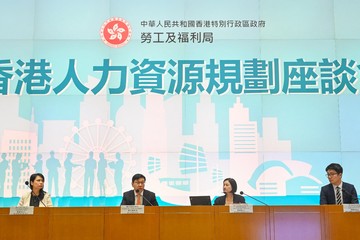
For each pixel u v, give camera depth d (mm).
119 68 6398
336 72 6414
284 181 6234
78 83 6363
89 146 6254
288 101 6363
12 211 3842
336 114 6344
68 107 6312
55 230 3820
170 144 6281
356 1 6523
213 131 6312
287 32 6484
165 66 6418
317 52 6453
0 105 6281
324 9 6520
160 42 6457
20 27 6438
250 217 3867
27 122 6270
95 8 6496
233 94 6375
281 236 3840
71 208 3855
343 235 3828
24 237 3809
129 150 6262
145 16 6496
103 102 6332
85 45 6438
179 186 6215
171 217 3867
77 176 6195
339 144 6301
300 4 6535
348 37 6473
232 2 6527
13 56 6395
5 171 6160
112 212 3865
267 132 6312
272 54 6449
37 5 6477
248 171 6242
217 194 6199
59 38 6438
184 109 6344
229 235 3846
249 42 6473
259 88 6387
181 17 6504
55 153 6227
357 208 3854
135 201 5109
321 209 3871
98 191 6180
